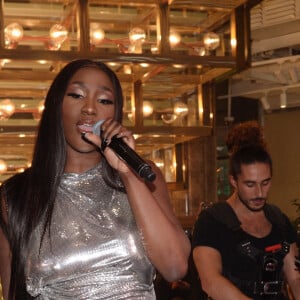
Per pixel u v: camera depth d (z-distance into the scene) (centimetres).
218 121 856
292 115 862
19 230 177
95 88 180
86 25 393
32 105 470
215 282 267
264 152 281
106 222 176
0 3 382
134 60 401
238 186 281
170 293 378
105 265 174
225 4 407
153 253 174
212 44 420
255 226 280
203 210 287
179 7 412
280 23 623
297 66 667
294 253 288
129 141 168
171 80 472
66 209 177
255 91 738
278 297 278
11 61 414
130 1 396
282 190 871
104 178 181
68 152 182
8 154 499
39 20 396
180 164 550
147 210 172
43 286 173
